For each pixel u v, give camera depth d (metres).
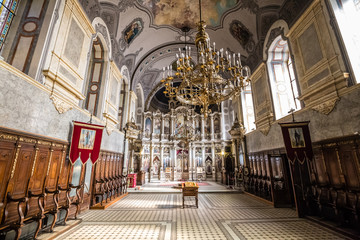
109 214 7.09
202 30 6.70
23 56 5.27
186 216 6.79
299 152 6.80
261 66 11.30
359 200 5.11
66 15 6.30
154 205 8.66
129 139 14.95
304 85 7.53
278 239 4.70
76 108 7.09
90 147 6.73
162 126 23.22
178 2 12.45
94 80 10.10
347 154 5.66
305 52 7.50
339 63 5.95
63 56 6.13
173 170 21.41
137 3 10.95
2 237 3.85
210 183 18.41
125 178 12.80
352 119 5.46
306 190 6.95
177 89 7.14
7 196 4.05
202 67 6.17
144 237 4.83
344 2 6.29
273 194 8.45
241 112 16.25
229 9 11.77
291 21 8.48
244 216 6.79
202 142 22.78
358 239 4.55
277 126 9.90
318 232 5.16
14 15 5.67
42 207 4.62
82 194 7.38
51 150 5.56
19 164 4.44
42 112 5.19
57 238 4.73
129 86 15.70
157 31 14.59
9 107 4.14
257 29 11.14
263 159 11.43
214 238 4.77
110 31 10.23
